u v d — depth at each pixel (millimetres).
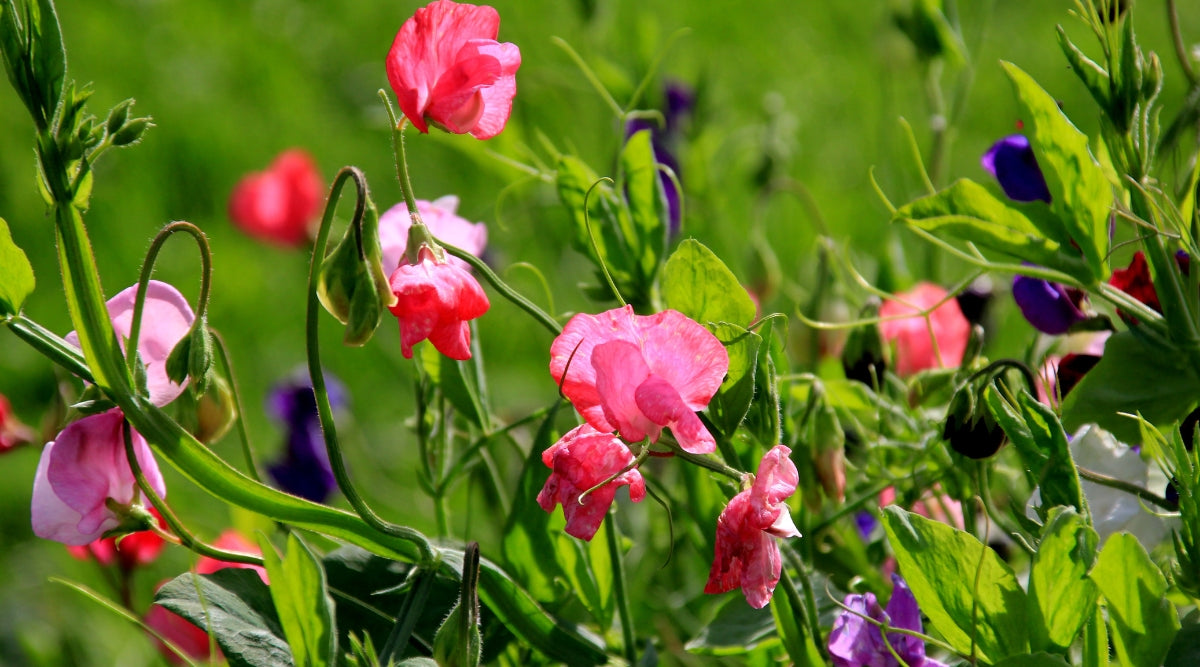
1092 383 1771
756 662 1789
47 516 1717
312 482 1979
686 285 1741
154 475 1736
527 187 2184
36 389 3045
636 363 1683
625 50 3223
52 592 2311
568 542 1785
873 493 1810
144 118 1705
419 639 1763
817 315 1935
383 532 1721
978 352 1799
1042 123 1746
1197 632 1722
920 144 3324
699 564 1914
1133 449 1786
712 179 2375
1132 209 1771
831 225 3334
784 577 1738
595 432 1691
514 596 1754
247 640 1725
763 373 1737
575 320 1698
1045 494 1726
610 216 1823
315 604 1692
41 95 1693
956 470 1796
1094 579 1688
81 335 1699
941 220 1767
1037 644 1704
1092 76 1761
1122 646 1696
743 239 2684
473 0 4188
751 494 1685
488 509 1900
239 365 3273
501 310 3186
